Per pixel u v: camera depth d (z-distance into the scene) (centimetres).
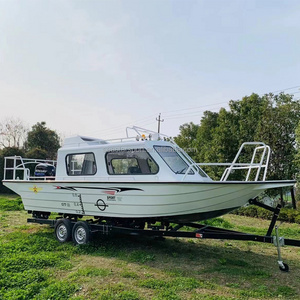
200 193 517
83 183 642
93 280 440
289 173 1359
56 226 691
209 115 2184
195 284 429
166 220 581
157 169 562
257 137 1419
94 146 664
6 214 1110
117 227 607
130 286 419
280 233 845
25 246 606
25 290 387
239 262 549
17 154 2275
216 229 592
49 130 3186
